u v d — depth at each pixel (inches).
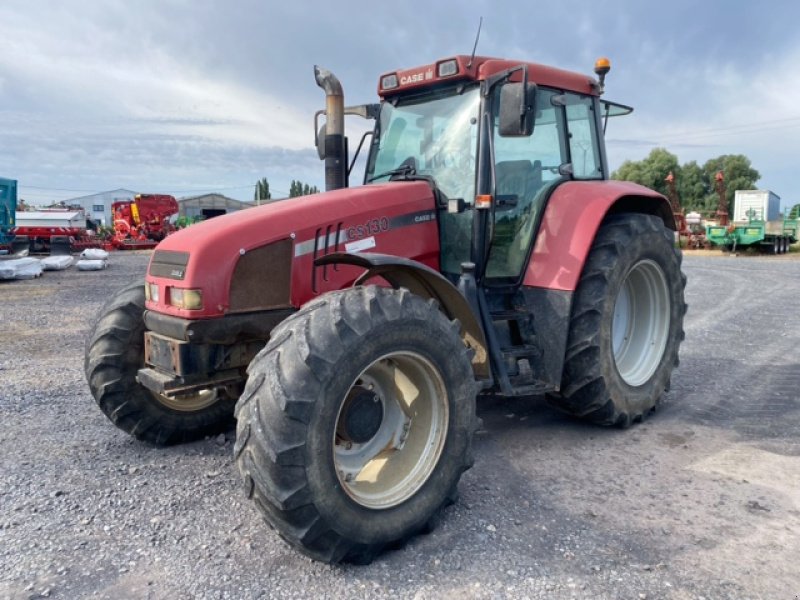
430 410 112.8
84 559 102.3
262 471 93.1
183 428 154.3
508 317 152.9
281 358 97.1
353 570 100.0
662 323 175.6
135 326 148.7
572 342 153.3
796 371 218.7
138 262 729.0
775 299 410.6
